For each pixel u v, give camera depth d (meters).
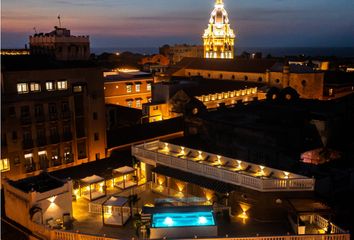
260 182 34.59
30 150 58.56
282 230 33.53
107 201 36.28
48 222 34.81
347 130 62.34
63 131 62.75
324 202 34.31
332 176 40.19
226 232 33.31
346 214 35.72
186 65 140.25
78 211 38.50
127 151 64.62
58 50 73.44
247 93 105.12
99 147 67.75
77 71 63.31
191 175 39.91
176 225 30.80
